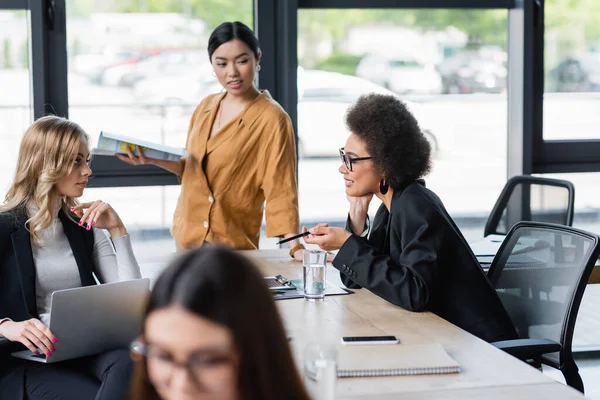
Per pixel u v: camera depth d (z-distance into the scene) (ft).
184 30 13.06
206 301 2.46
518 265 8.18
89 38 12.77
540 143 14.25
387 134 7.57
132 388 2.67
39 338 6.91
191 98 13.21
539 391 5.08
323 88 13.52
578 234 7.64
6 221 7.88
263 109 10.85
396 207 7.61
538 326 7.79
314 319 7.04
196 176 10.94
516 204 13.26
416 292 7.14
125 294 7.20
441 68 13.87
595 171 14.48
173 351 2.47
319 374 4.13
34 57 12.42
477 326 7.35
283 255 10.27
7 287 7.77
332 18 13.42
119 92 12.98
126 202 13.20
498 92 14.10
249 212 11.14
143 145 10.39
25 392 7.31
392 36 13.64
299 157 13.53
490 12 13.91
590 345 13.92
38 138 8.06
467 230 14.24
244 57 10.70
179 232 11.18
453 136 14.05
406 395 5.02
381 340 6.17
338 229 7.95
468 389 5.13
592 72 14.28
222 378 2.48
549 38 14.07
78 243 8.26
